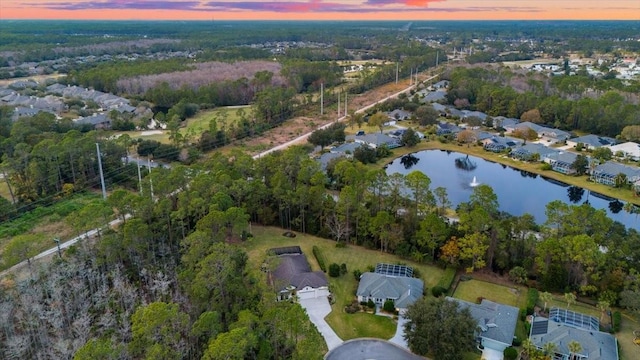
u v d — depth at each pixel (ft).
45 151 405.80
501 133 627.46
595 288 274.16
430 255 315.58
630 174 463.83
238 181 353.92
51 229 346.95
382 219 317.42
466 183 485.56
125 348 202.90
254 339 192.13
